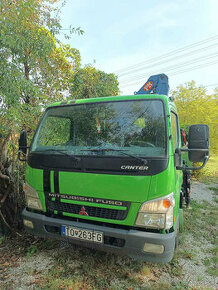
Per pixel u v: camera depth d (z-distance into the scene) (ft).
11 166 12.48
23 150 10.22
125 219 7.63
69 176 8.39
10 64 11.00
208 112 34.81
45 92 20.76
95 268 9.25
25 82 12.41
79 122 9.70
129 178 7.49
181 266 9.75
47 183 8.86
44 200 9.03
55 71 22.21
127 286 8.30
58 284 8.25
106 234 7.72
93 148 8.78
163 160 7.35
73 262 9.70
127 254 7.60
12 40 10.91
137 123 8.61
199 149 7.67
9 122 12.75
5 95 10.92
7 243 11.23
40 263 9.66
